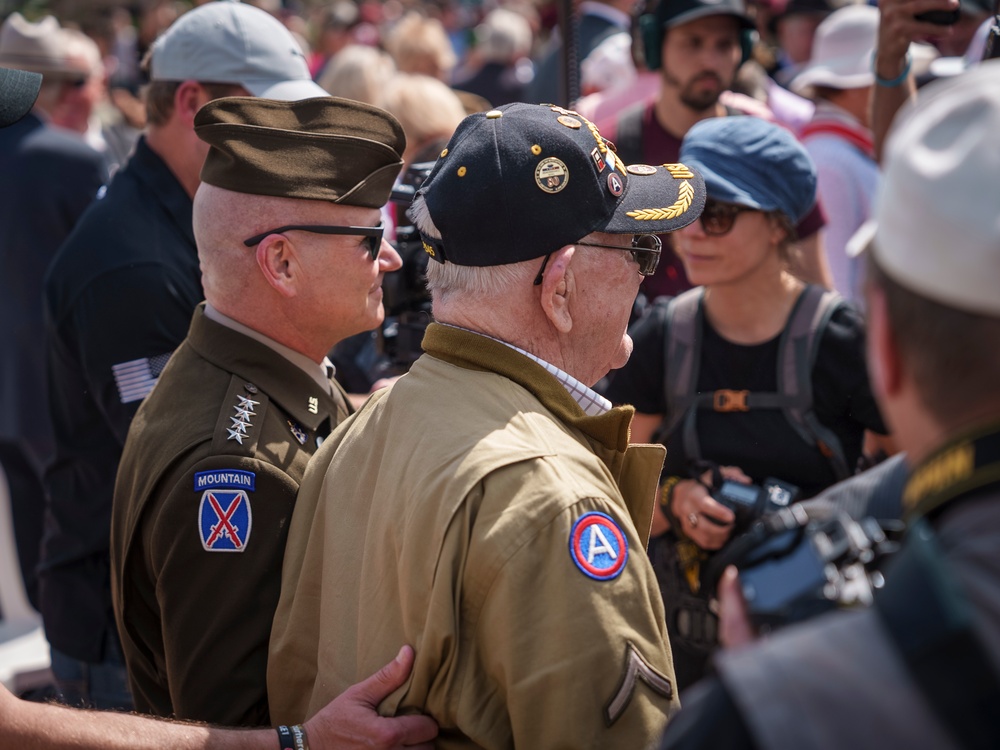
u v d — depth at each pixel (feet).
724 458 8.53
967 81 3.16
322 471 6.05
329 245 6.49
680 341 8.76
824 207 12.96
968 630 2.85
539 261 5.37
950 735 2.82
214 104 6.44
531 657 4.71
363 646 5.32
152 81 9.01
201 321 6.69
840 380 8.29
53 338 8.96
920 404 3.25
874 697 2.92
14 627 14.47
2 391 14.02
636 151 13.53
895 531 3.83
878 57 9.08
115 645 9.21
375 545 5.33
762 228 8.41
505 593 4.74
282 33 9.04
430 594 4.93
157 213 8.87
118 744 5.21
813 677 2.99
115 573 6.87
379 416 5.72
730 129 8.62
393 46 26.71
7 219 14.47
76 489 9.21
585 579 4.75
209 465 6.04
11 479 13.67
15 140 14.53
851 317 8.38
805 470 8.36
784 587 3.48
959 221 3.01
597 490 5.00
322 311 6.59
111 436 9.07
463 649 4.90
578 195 5.35
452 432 5.16
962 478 3.09
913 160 3.14
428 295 8.48
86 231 8.87
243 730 5.33
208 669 5.98
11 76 7.13
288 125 6.51
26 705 5.16
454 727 5.08
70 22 31.78
